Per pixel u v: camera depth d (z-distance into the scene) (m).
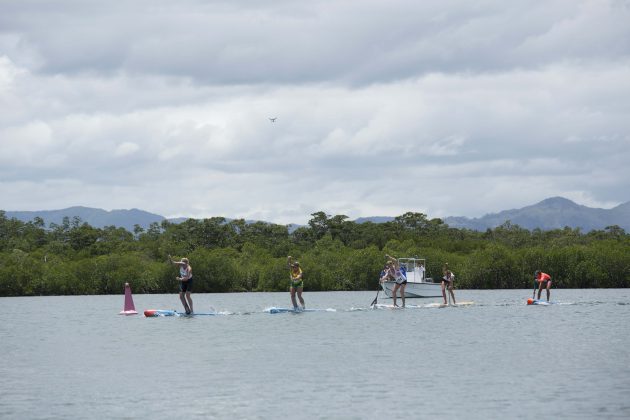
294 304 82.88
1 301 148.62
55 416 30.00
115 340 55.25
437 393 33.34
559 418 28.64
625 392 33.03
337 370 39.59
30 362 44.16
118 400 32.81
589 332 57.00
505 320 68.50
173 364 42.53
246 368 40.69
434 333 57.06
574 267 199.12
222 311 88.06
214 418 29.47
